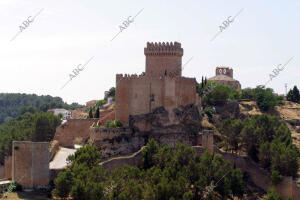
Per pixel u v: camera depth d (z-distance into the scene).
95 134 146.62
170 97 154.00
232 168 144.88
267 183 144.88
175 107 155.12
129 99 155.75
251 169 147.38
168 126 153.12
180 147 136.50
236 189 131.75
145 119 153.88
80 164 124.12
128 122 155.25
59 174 122.75
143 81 155.38
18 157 128.88
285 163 143.38
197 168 127.69
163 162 131.62
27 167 128.25
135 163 137.12
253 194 140.25
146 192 111.94
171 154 135.88
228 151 159.12
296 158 145.25
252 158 154.25
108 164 133.12
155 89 154.62
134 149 150.75
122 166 134.88
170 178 120.19
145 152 134.25
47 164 129.12
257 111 199.88
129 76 156.12
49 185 129.25
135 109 155.38
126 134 151.25
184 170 125.81
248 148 156.12
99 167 121.94
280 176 141.00
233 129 156.88
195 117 159.50
